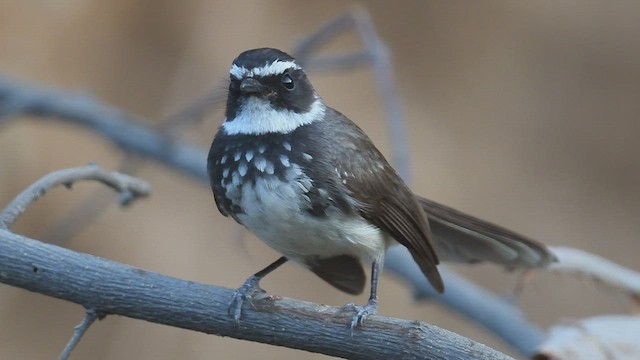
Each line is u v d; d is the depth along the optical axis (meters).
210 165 7.88
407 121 15.20
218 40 14.58
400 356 6.45
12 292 13.87
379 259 7.99
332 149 7.72
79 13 14.12
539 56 16.02
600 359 7.66
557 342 7.78
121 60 14.27
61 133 13.81
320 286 13.84
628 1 16.27
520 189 15.16
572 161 15.54
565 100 15.84
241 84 7.75
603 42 16.17
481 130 15.43
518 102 15.71
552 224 15.11
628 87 16.20
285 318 6.62
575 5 16.22
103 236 13.73
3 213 7.00
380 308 13.84
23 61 13.93
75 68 14.11
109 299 6.63
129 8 14.34
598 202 15.44
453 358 6.37
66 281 6.63
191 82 14.28
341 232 7.71
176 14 14.51
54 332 13.84
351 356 6.54
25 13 13.95
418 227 8.25
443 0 15.93
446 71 15.73
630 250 15.16
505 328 9.86
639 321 7.97
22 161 13.68
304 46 10.48
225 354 13.66
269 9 14.84
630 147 15.71
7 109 11.89
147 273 6.72
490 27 15.96
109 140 11.91
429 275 8.48
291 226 7.66
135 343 13.68
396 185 8.11
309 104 7.96
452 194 14.80
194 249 13.80
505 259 8.73
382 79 10.09
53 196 13.68
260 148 7.66
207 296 6.68
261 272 8.06
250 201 7.65
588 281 8.84
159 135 11.70
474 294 10.03
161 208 13.95
